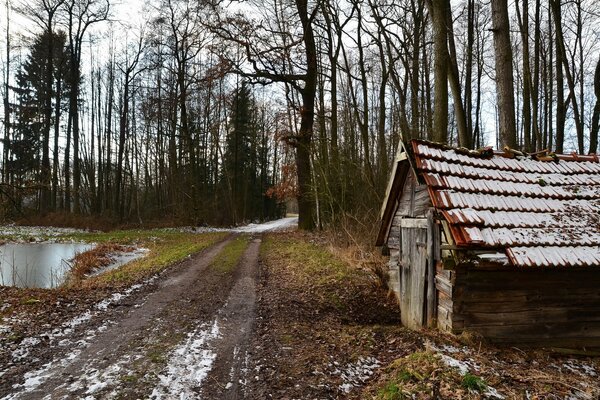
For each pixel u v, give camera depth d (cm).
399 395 383
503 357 494
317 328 660
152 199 4128
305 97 2219
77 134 3139
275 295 888
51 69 3083
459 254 499
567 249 499
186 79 3036
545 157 671
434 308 603
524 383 417
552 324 542
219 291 922
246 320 701
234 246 1806
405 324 754
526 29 1409
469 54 1656
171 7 3014
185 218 3128
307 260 1305
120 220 3155
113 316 709
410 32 1705
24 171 2581
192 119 3691
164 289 933
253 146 4428
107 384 442
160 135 3650
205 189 3872
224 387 441
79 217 2897
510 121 796
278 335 612
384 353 523
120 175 3284
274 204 5431
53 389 429
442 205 533
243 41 2011
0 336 575
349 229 1512
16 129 2883
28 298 795
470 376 402
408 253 743
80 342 574
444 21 899
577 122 1502
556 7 1480
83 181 3797
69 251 1820
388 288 928
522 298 538
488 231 509
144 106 3469
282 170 2533
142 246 1981
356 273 1081
